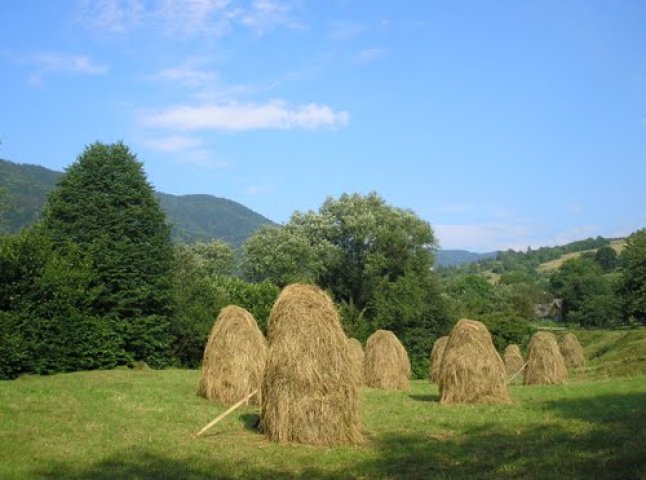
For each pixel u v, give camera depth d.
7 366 31.00
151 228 41.47
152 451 11.15
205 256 82.31
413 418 15.92
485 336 19.83
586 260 126.94
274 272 66.81
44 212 40.56
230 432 13.35
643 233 72.75
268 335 13.41
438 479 9.42
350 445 12.25
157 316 41.44
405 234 64.44
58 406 15.73
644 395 20.08
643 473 9.34
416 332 62.97
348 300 68.56
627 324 85.31
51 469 9.59
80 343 35.75
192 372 34.97
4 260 31.66
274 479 9.59
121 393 19.33
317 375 12.41
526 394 21.89
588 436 12.76
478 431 13.94
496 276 180.12
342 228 67.06
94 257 38.44
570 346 45.31
